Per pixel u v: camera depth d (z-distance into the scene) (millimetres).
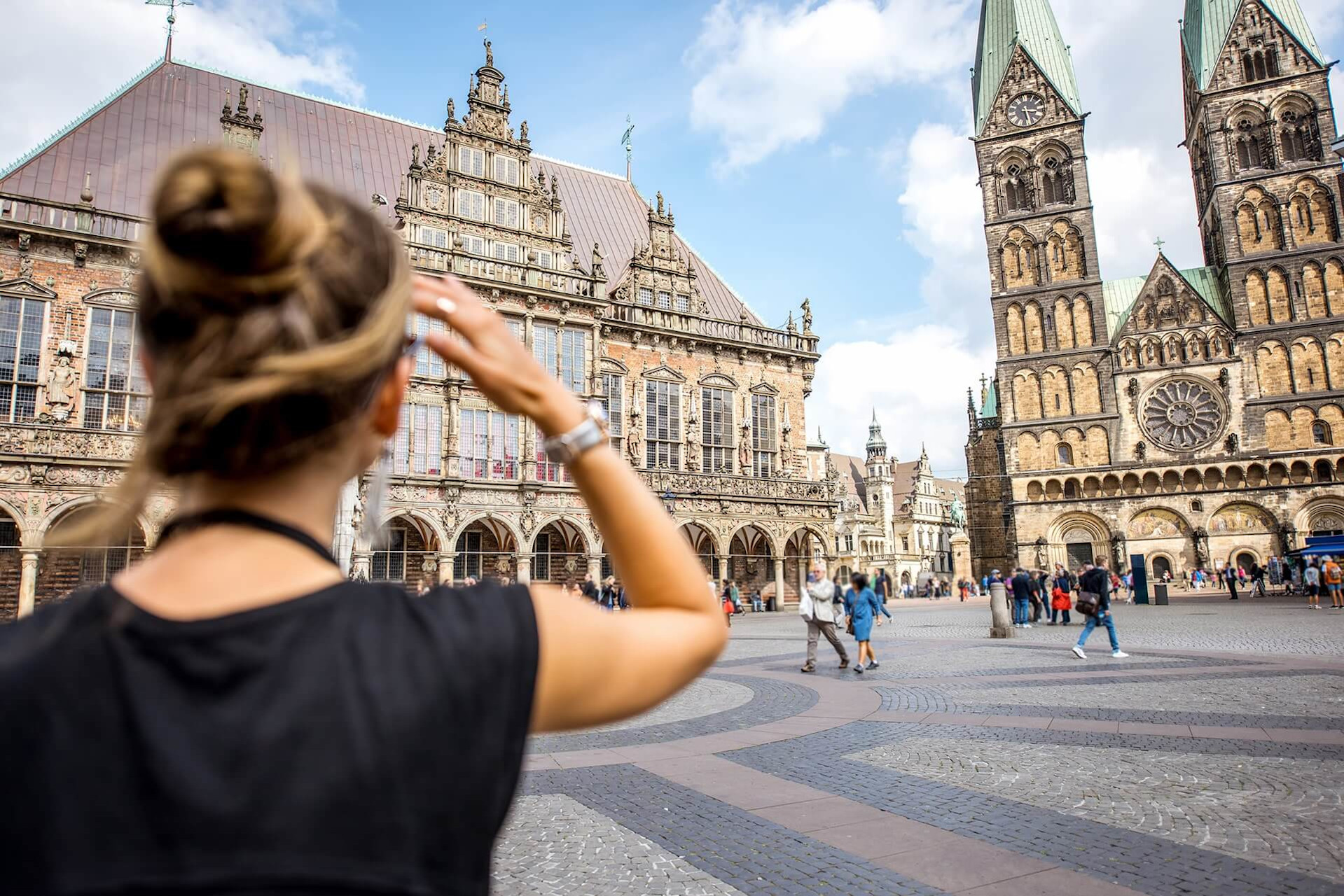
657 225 50344
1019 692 14484
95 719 898
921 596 101188
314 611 1040
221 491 1119
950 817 7453
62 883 834
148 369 1061
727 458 48719
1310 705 12352
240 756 895
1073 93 68688
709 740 11227
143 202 36312
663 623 1364
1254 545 59656
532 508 39000
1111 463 63656
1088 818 7289
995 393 103000
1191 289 63500
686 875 6219
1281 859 6207
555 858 6633
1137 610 39312
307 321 995
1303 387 60062
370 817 927
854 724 12023
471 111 43406
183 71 42031
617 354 45594
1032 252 68000
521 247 43250
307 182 1202
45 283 31844
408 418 36938
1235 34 65688
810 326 53469
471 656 1076
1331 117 62031
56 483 29406
